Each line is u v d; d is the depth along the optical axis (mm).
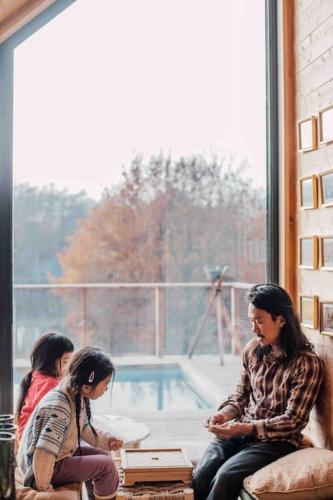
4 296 2725
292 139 2652
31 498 1828
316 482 1830
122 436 2613
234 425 2123
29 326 3086
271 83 2805
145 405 3561
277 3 2787
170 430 3289
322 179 2285
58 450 1943
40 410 2012
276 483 1842
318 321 2301
